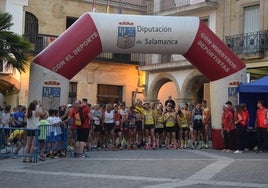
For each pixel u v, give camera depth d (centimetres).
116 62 3064
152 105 1812
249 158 1369
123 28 1595
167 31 1619
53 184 923
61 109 1520
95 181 959
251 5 2431
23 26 2675
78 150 1424
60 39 1556
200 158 1372
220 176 1021
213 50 1650
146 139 1767
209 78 1712
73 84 2944
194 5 2639
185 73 2730
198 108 1809
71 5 2956
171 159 1341
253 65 2339
